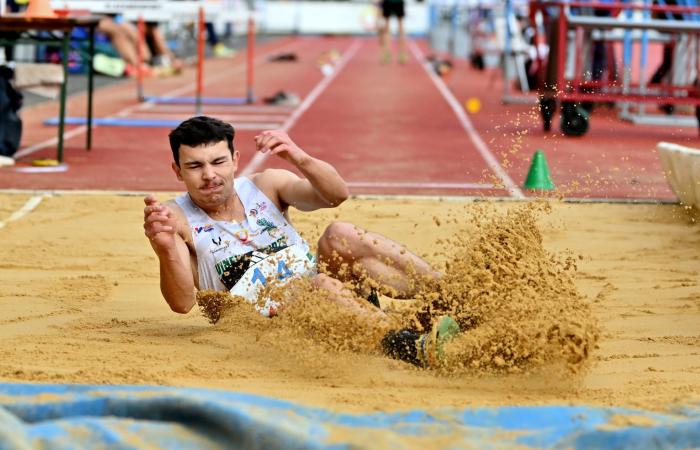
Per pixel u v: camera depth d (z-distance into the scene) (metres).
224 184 11.02
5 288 14.28
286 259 11.32
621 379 10.21
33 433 7.37
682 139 33.09
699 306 13.60
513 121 38.41
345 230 10.97
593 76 39.38
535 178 23.52
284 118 39.09
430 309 10.73
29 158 27.56
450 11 91.25
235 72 63.62
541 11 35.31
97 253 16.81
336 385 9.91
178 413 7.95
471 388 9.82
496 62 69.31
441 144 32.03
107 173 25.38
